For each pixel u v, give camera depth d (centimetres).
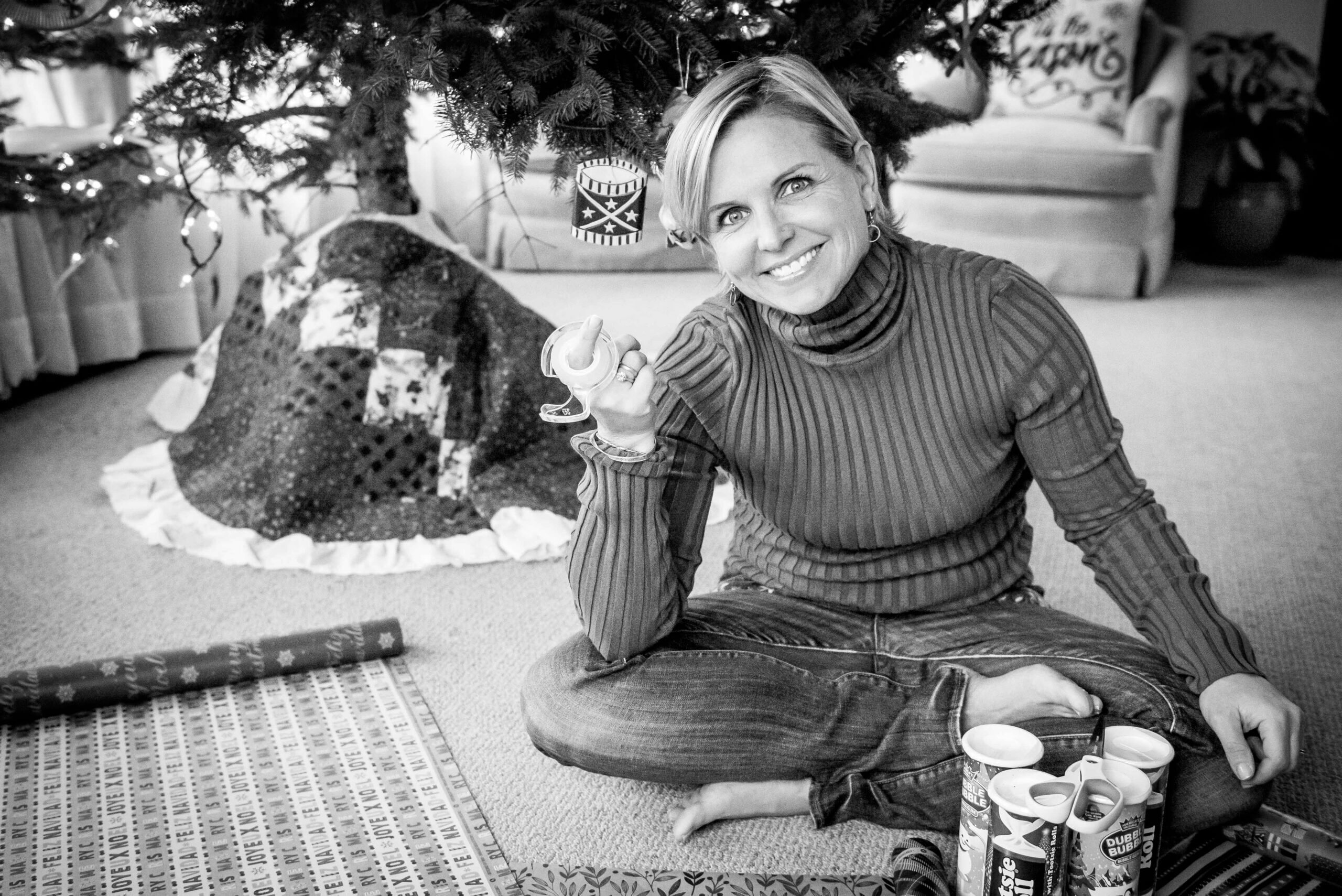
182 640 181
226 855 132
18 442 267
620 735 130
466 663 175
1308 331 359
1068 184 394
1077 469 126
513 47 167
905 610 136
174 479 238
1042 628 132
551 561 209
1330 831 128
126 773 148
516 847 134
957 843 133
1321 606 192
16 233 290
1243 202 447
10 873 130
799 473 129
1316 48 475
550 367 120
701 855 133
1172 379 312
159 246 329
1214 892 121
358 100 168
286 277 239
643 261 437
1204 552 212
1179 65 405
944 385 124
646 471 122
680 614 132
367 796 143
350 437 218
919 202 421
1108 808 107
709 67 170
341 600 195
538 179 419
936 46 204
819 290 117
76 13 197
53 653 177
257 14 183
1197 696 122
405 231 230
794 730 129
